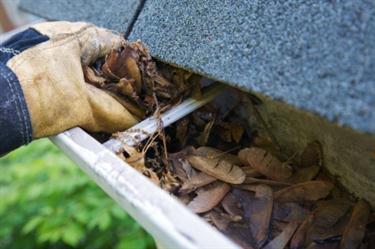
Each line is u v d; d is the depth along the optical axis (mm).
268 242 381
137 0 508
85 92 420
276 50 341
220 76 363
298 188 408
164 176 412
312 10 337
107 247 1306
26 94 394
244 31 369
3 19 1273
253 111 478
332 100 298
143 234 1152
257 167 422
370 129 278
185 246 293
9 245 1364
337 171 416
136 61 429
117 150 399
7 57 410
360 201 398
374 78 290
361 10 315
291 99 314
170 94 443
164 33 439
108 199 1112
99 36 450
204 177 411
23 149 1233
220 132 479
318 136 419
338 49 312
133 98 443
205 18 407
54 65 410
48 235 1050
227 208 397
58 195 1136
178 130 459
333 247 377
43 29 437
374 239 381
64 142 404
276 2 361
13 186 1146
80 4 614
